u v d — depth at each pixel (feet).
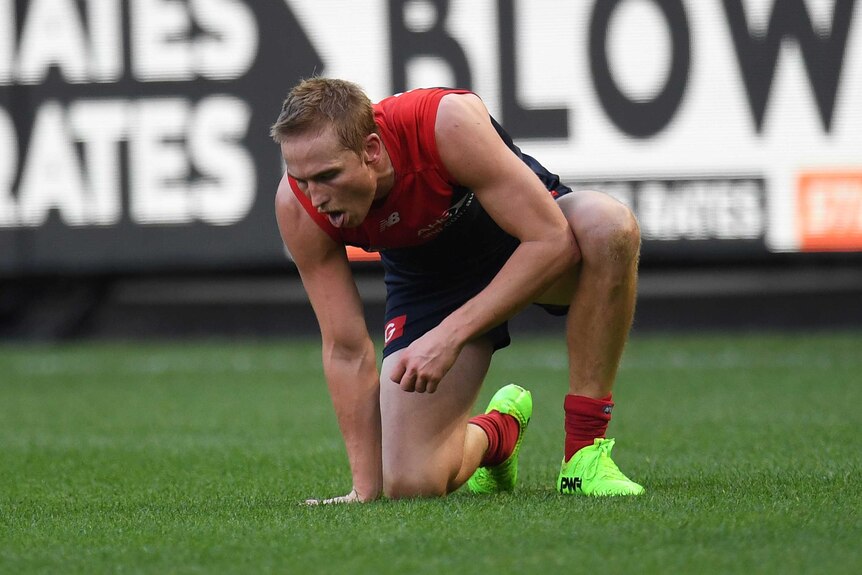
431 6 98.63
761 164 97.86
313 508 28.76
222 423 57.00
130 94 101.19
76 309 112.47
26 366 91.76
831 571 20.57
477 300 28.07
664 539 23.16
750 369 78.48
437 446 30.63
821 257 97.96
